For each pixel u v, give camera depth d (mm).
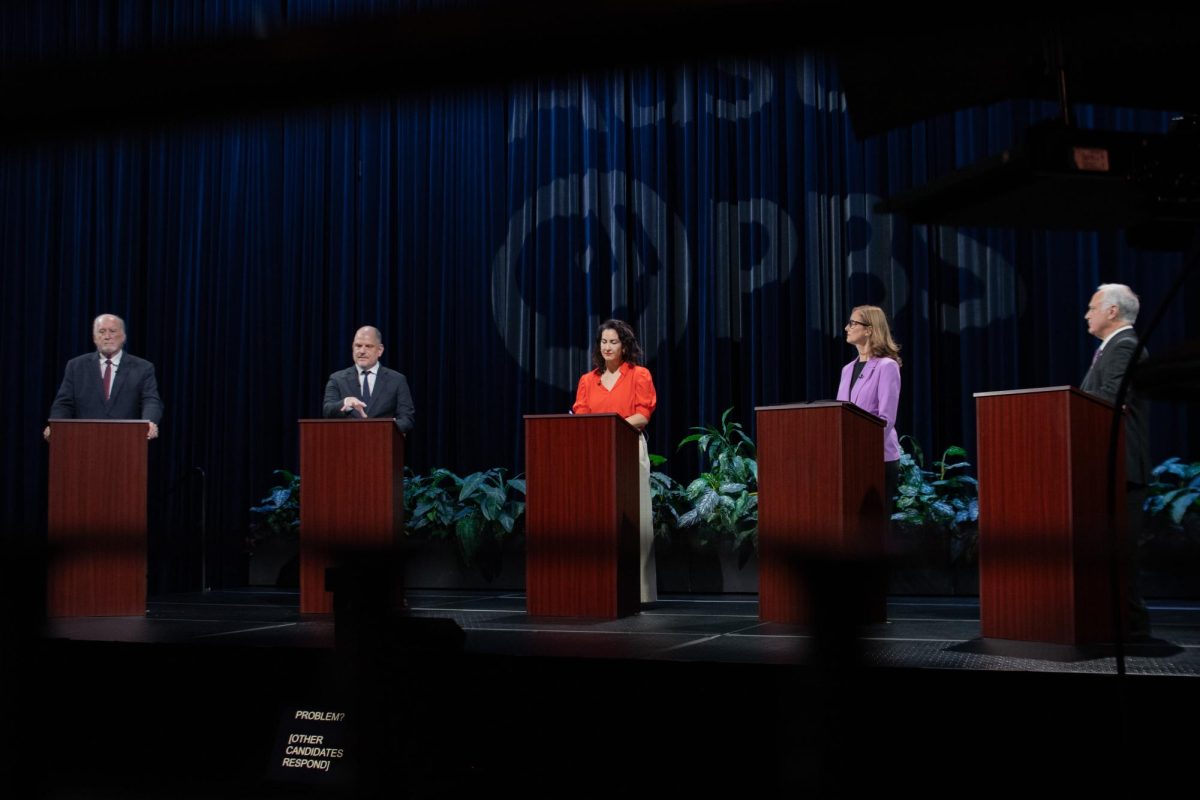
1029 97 1856
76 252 9141
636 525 4887
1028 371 7734
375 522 4902
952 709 2594
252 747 3121
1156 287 7531
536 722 2916
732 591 6773
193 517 8820
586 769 2861
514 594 6637
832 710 792
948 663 2922
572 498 4625
